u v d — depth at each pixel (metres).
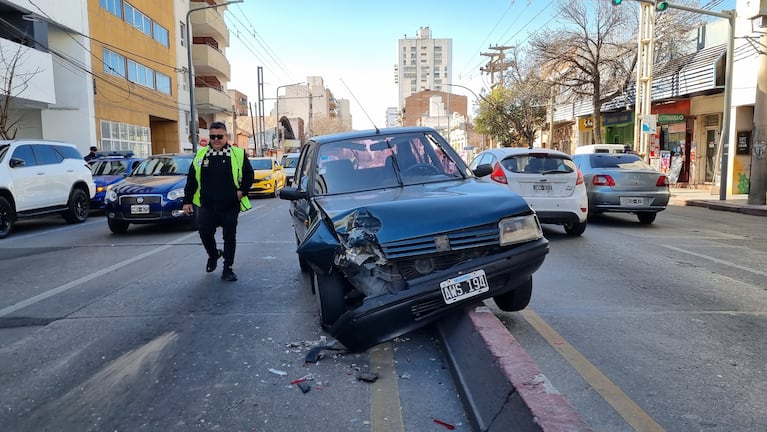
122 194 10.50
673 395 3.31
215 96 39.09
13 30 18.81
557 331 4.49
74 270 7.22
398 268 3.78
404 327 3.78
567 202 9.13
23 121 22.02
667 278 6.39
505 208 4.11
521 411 2.73
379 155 5.40
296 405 3.29
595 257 7.76
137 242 9.68
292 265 7.41
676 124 23.50
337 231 3.94
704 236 9.90
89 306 5.45
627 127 28.97
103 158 17.52
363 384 3.57
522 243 4.09
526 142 43.31
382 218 3.88
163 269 7.21
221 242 9.56
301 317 5.01
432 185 4.96
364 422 3.08
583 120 33.06
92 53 23.81
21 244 9.68
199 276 6.77
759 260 7.51
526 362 3.18
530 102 36.91
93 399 3.40
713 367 3.73
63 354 4.14
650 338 4.31
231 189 6.41
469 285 3.80
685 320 4.77
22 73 17.50
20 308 5.41
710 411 3.11
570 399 3.28
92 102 23.58
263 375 3.72
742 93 18.70
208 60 37.69
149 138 30.33
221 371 3.80
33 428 3.05
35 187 11.50
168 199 10.52
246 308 5.32
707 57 19.48
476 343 3.63
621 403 3.21
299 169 6.49
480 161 10.80
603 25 24.03
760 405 3.17
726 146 16.72
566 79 26.34
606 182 11.05
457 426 3.03
